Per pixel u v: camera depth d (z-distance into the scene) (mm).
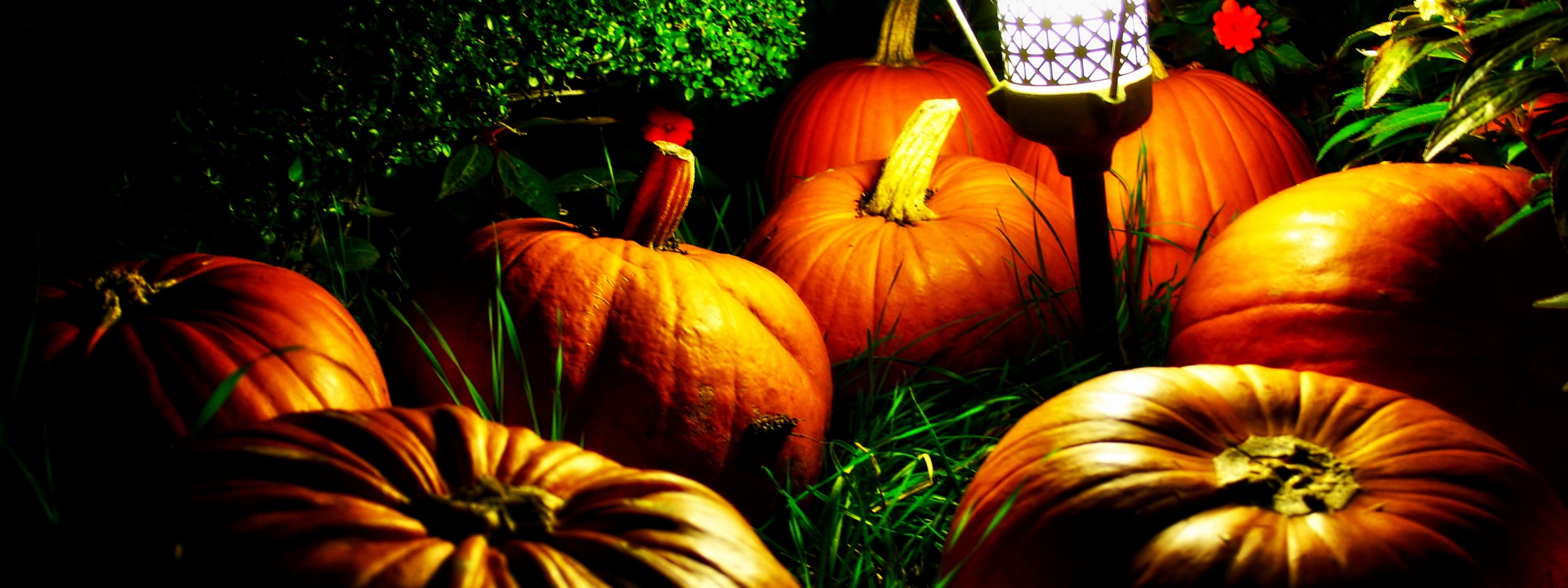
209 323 1162
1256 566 1021
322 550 915
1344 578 1012
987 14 1997
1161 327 1547
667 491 1004
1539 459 1273
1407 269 1280
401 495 969
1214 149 1675
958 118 1803
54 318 1152
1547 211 1304
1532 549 1059
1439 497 1061
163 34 1303
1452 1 1237
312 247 1481
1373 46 1838
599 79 1633
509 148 1668
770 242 1567
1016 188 1580
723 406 1282
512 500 967
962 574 1127
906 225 1534
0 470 1092
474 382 1294
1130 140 1683
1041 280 1500
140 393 1119
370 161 1442
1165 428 1109
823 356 1389
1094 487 1080
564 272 1296
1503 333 1271
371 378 1225
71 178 1308
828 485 1371
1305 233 1316
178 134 1324
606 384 1271
